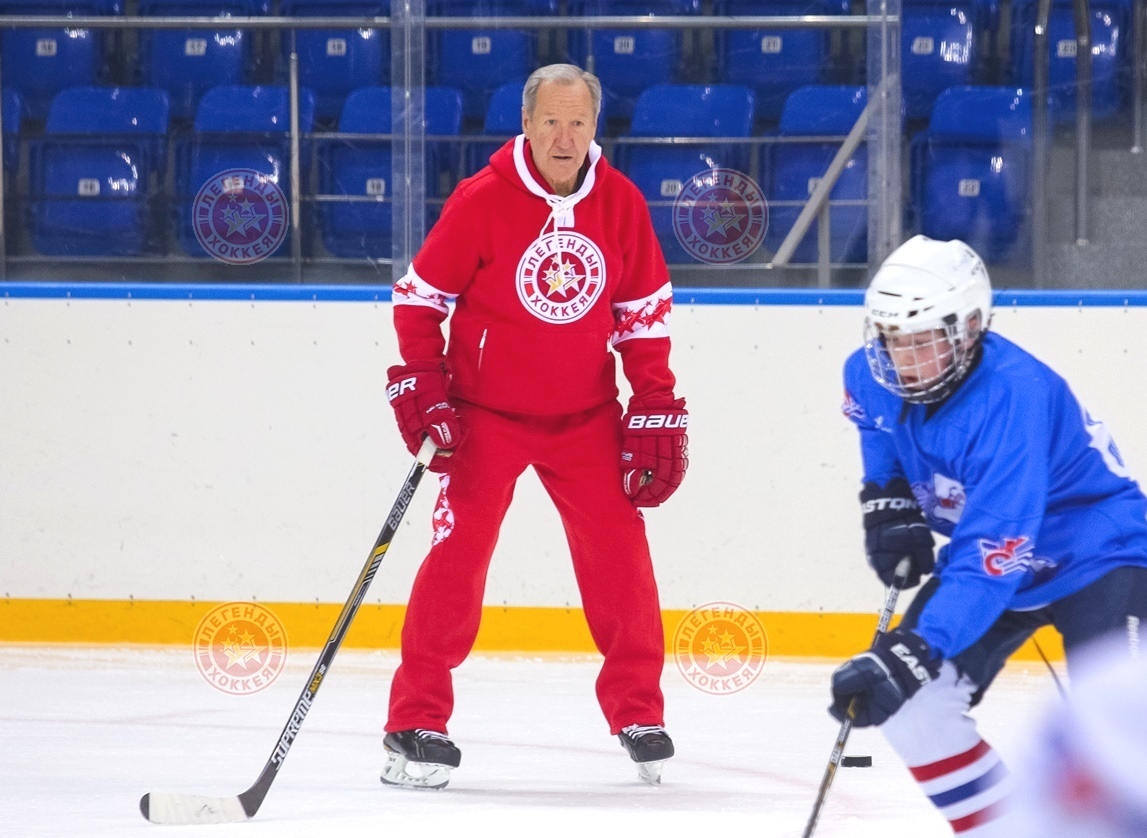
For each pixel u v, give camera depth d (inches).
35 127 690.2
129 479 646.5
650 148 682.2
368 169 675.4
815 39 676.1
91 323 646.5
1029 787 266.7
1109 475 282.5
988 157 676.7
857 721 258.5
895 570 302.5
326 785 400.2
